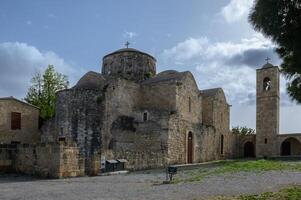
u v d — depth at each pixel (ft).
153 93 137.69
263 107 176.86
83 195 54.90
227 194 52.19
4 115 134.41
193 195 51.96
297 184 61.93
